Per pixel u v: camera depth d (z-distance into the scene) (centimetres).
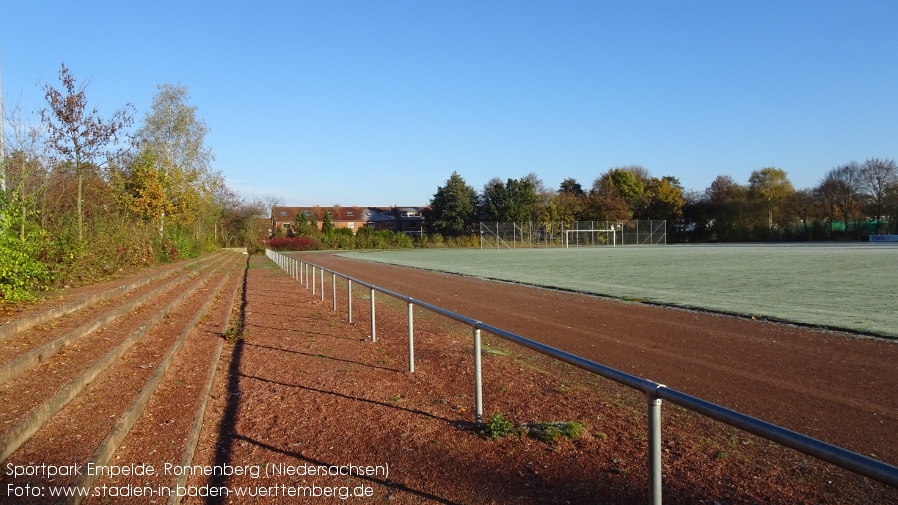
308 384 754
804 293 1678
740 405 637
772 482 440
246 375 805
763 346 954
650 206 8606
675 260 3597
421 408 643
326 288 2214
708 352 914
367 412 629
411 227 11081
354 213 11625
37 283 1119
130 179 2861
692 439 535
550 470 466
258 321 1334
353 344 1045
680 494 420
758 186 7894
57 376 618
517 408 638
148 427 545
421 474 464
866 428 558
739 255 4047
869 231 7000
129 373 702
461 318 616
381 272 3091
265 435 559
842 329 1079
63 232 1387
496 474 461
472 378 775
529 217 8462
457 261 4159
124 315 1111
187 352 909
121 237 1967
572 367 834
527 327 1188
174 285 1838
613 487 432
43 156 1652
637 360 864
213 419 606
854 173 7144
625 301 1591
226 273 2955
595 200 8631
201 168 3994
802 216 7519
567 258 4269
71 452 442
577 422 566
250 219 7388
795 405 634
